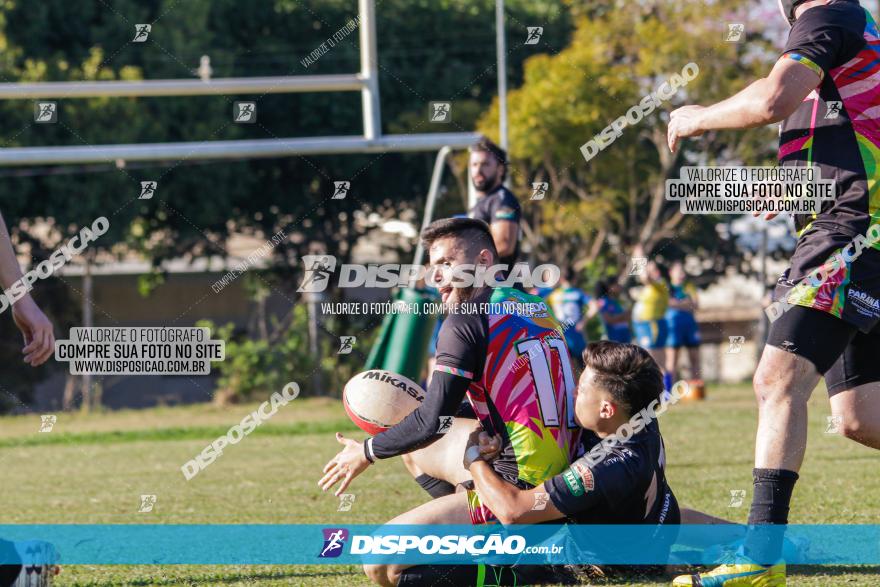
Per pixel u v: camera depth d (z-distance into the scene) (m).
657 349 45.69
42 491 22.50
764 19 57.59
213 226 64.44
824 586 11.88
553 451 12.35
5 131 56.97
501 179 23.17
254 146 30.91
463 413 13.96
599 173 60.44
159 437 35.41
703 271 71.31
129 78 58.50
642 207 66.12
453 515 12.27
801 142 11.85
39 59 60.06
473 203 27.30
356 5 67.38
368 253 73.12
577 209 60.09
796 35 11.38
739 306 76.31
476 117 64.69
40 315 11.78
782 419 11.17
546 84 58.78
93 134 57.78
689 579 11.52
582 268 59.34
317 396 53.41
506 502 11.80
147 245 63.53
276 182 65.81
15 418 48.00
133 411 49.25
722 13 57.31
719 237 69.75
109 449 31.81
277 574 13.52
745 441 28.39
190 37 62.84
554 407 12.44
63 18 61.19
